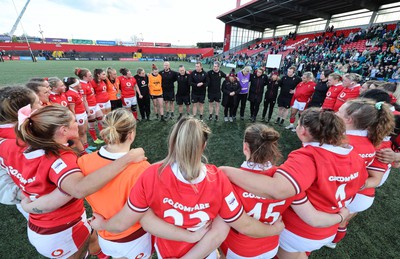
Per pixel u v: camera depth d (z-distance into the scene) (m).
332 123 1.05
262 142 1.02
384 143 1.56
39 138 1.05
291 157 1.09
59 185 1.05
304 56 18.72
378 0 17.66
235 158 3.72
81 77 3.82
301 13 22.92
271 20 27.89
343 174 1.07
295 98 5.06
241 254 1.22
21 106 1.29
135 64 24.95
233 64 24.09
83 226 1.42
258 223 1.08
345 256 1.96
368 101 1.38
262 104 8.14
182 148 0.86
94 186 1.00
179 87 5.60
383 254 1.98
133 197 0.94
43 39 44.06
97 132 4.86
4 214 2.37
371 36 16.52
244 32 36.22
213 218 1.01
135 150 1.20
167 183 0.91
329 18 23.23
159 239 1.12
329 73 4.53
